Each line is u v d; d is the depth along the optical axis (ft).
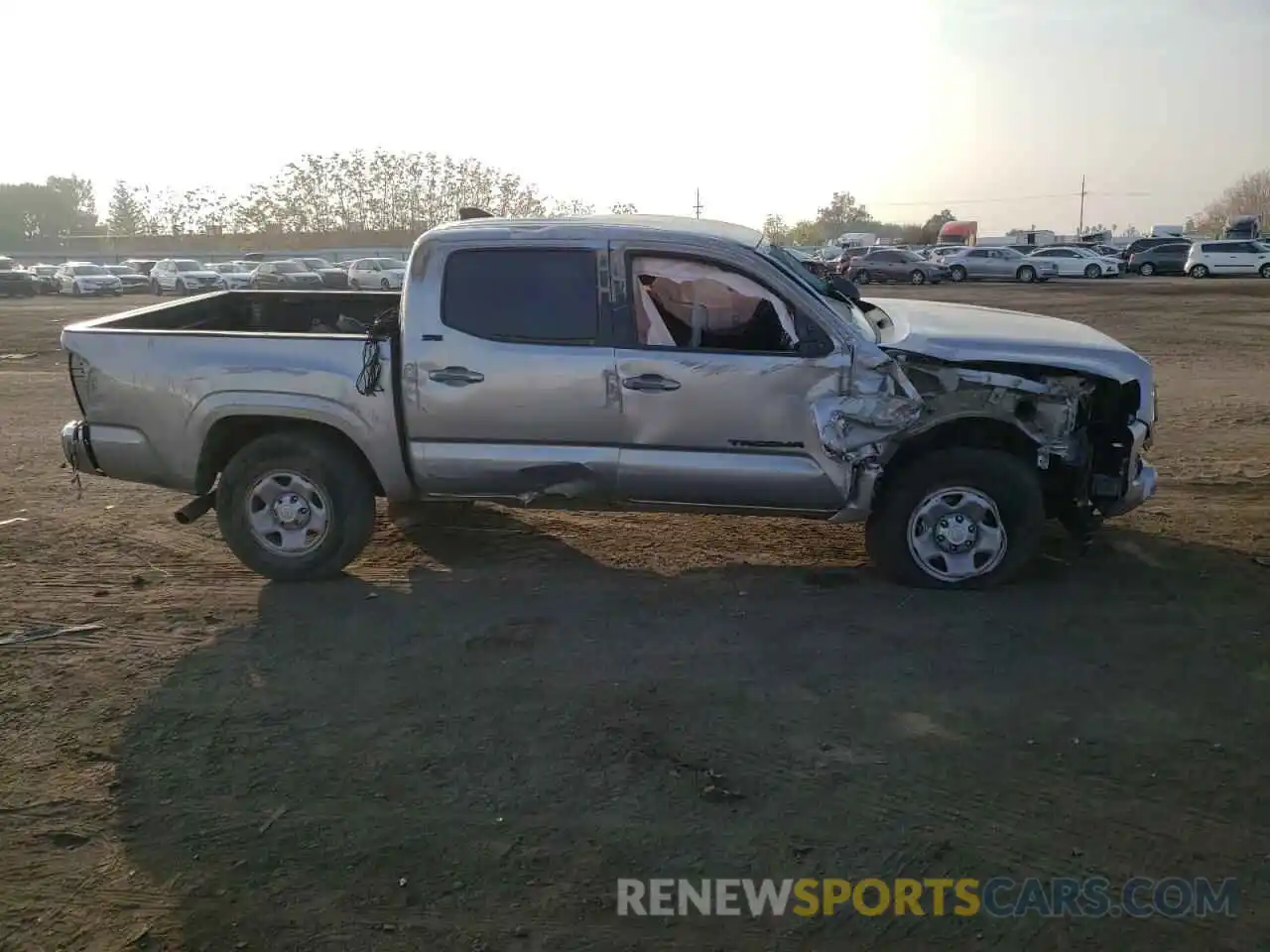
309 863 11.25
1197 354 54.49
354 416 18.93
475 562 20.81
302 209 235.20
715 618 17.69
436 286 18.57
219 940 10.11
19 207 362.74
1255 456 28.96
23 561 21.18
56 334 77.66
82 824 12.01
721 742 13.61
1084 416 18.65
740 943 9.95
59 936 10.19
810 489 18.30
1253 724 13.84
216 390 19.16
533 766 13.10
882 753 13.28
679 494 18.69
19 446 32.89
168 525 23.72
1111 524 22.47
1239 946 9.82
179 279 140.97
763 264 17.89
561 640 16.92
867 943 9.93
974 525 18.33
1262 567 19.67
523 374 18.35
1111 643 16.42
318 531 19.62
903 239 358.64
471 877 10.96
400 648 16.74
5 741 13.92
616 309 18.22
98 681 15.66
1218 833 11.51
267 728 14.19
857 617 17.60
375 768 13.12
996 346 18.10
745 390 17.94
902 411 17.72
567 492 18.95
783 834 11.60
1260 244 140.15
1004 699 14.64
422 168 237.04
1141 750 13.23
